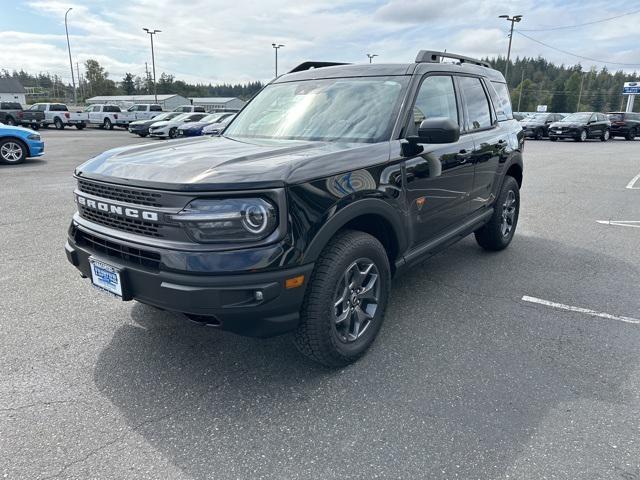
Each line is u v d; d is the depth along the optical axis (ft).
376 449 7.34
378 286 10.04
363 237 9.29
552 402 8.50
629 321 11.76
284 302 7.88
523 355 10.12
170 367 9.58
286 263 7.73
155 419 8.01
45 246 17.26
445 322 11.68
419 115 11.19
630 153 58.70
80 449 7.27
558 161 49.29
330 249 8.76
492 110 15.67
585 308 12.53
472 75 14.64
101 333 10.91
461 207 13.33
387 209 9.75
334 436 7.63
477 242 17.51
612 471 6.86
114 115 112.06
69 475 6.75
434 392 8.80
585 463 7.02
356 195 8.89
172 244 7.68
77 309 12.12
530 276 14.92
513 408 8.32
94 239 8.98
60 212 22.68
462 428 7.81
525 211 24.88
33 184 30.60
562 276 14.92
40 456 7.11
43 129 111.75
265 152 9.04
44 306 12.26
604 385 9.02
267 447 7.39
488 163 14.56
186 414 8.15
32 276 14.32
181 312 7.86
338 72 12.69
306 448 7.36
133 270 8.09
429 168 11.16
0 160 40.96
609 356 10.10
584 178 36.96
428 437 7.61
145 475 6.79
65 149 58.39
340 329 9.43
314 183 8.14
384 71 11.96
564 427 7.82
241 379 9.20
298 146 9.70
